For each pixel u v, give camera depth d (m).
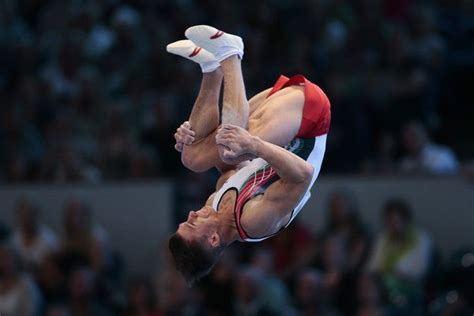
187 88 24.72
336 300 20.03
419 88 24.56
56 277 21.22
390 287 20.14
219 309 20.36
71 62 26.16
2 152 24.75
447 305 19.41
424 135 23.25
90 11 27.39
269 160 11.55
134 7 27.70
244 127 12.20
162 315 20.42
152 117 24.58
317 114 12.38
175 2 27.08
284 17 26.61
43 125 25.38
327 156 23.67
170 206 22.81
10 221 23.11
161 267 22.31
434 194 22.28
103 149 24.08
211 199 12.60
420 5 27.91
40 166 24.09
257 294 20.05
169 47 12.47
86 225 21.97
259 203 11.88
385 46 25.48
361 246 20.78
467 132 26.53
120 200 22.97
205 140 12.70
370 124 24.38
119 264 22.12
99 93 25.33
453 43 27.98
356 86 24.56
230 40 12.28
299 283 19.92
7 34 27.27
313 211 22.50
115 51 26.44
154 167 23.78
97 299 20.98
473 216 22.22
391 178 22.41
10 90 26.09
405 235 20.70
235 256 21.58
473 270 19.53
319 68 24.95
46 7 28.31
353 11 26.81
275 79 24.72
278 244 21.48
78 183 23.06
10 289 20.73
